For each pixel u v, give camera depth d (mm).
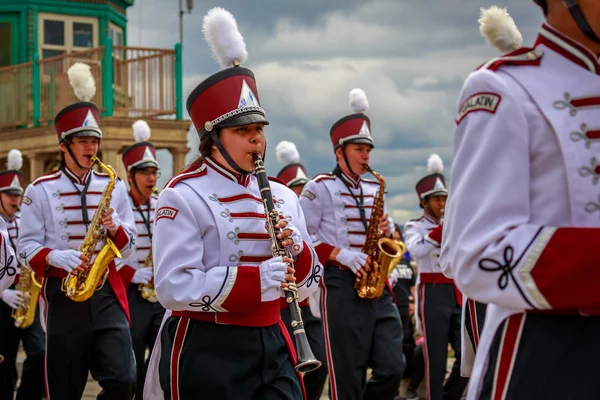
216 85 4320
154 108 13102
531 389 2557
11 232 10148
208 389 4180
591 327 2533
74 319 6625
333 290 7238
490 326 2734
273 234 4223
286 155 11383
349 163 7637
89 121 6984
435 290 8711
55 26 15641
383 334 7219
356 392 7145
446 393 8766
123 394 6578
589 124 2543
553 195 2525
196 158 4523
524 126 2533
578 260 2400
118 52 13930
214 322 4211
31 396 8867
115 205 7145
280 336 4348
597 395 2494
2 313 8852
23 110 14383
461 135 2650
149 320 8719
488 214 2527
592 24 2564
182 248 4160
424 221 9664
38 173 14023
